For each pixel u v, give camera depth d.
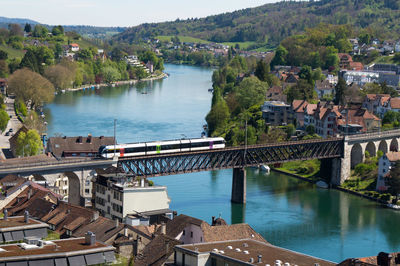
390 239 193.50
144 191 158.38
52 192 163.38
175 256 109.38
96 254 90.75
